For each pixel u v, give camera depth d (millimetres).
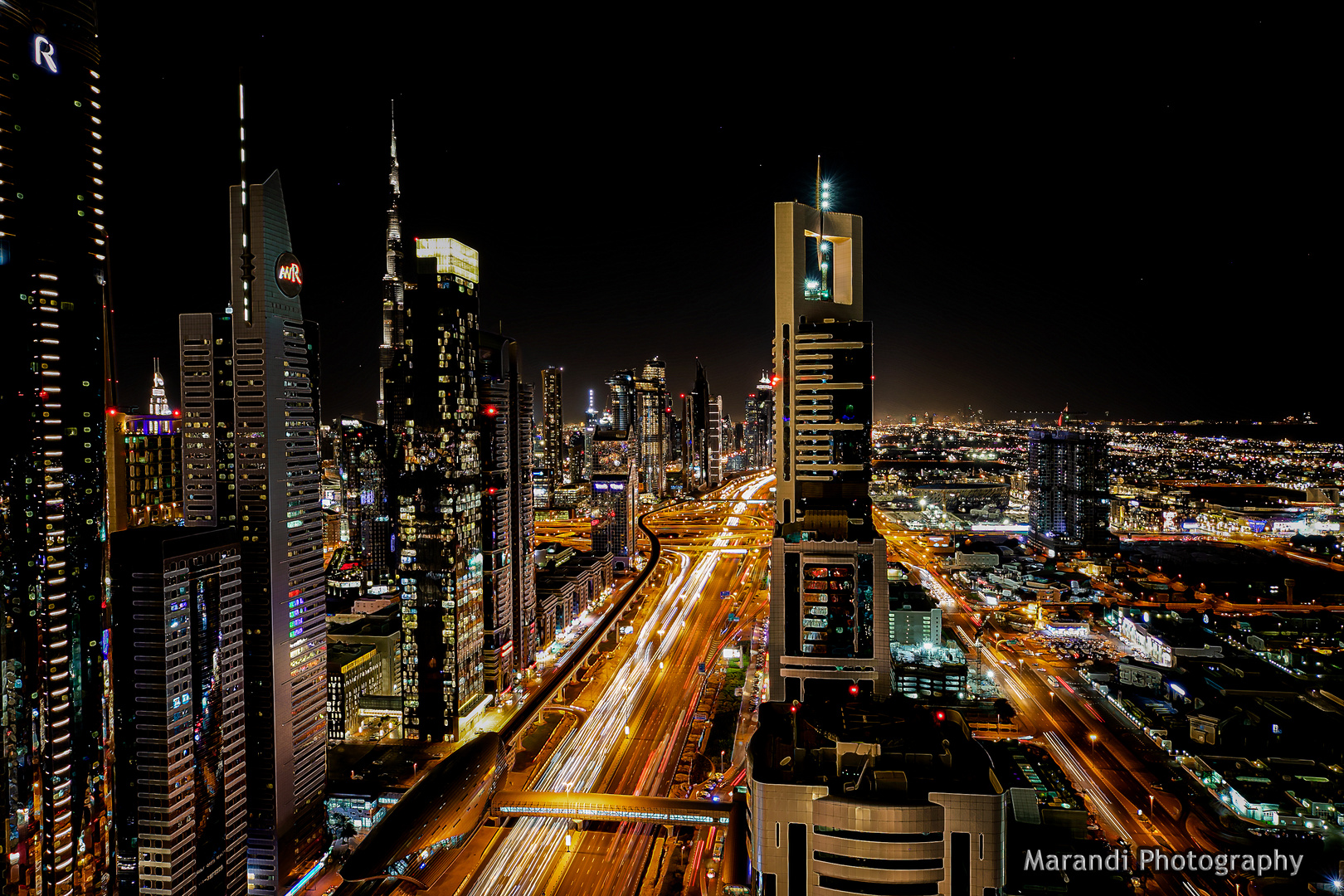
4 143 136375
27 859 134875
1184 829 196625
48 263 142000
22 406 137500
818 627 182625
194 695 161125
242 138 199625
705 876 177750
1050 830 173750
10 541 134625
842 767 116375
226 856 170000
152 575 153125
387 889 173375
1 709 132750
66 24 145375
